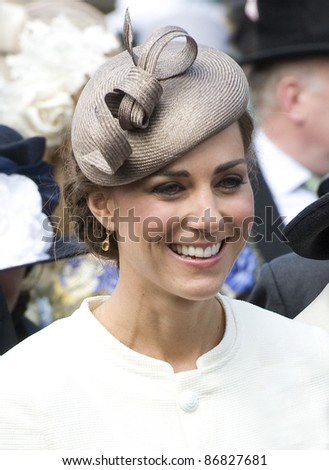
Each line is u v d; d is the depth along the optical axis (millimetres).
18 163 17875
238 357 14320
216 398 14008
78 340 14086
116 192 13539
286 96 22797
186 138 12969
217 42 31562
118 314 14117
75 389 13734
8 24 21734
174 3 33219
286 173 22469
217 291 13562
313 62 22641
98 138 13164
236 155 13328
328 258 16141
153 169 13109
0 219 17562
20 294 19203
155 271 13547
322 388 14523
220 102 13117
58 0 23734
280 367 14477
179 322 13938
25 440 13500
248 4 23812
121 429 13594
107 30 23531
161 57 13312
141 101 12836
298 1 22641
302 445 14094
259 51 23094
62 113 19703
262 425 14000
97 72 13727
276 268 18188
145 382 13844
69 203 14594
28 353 13984
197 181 13195
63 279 19250
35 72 20031
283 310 17891
